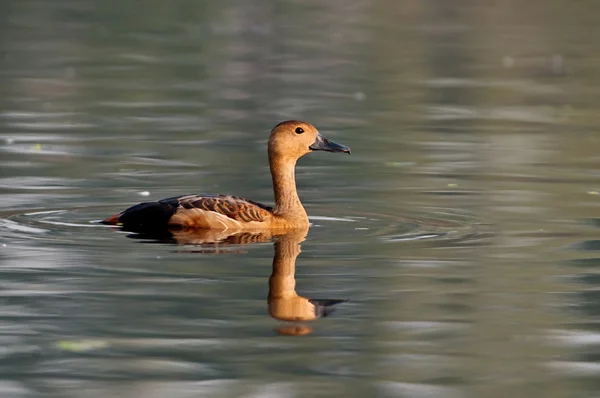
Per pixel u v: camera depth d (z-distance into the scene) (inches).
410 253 574.9
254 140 953.5
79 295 495.2
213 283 515.2
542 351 433.1
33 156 863.1
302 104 1176.2
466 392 394.0
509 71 1457.9
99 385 396.2
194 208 612.1
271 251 575.2
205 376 406.0
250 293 501.7
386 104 1187.9
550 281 525.0
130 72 1403.8
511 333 453.4
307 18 2052.2
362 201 708.7
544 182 776.9
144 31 1836.9
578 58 1571.1
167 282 515.5
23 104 1150.3
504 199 717.3
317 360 423.2
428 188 751.7
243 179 787.4
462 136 988.6
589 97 1250.0
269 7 2213.3
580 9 2169.0
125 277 522.0
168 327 456.1
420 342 442.9
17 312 471.2
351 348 435.8
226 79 1363.2
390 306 486.6
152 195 721.6
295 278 525.7
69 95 1217.4
